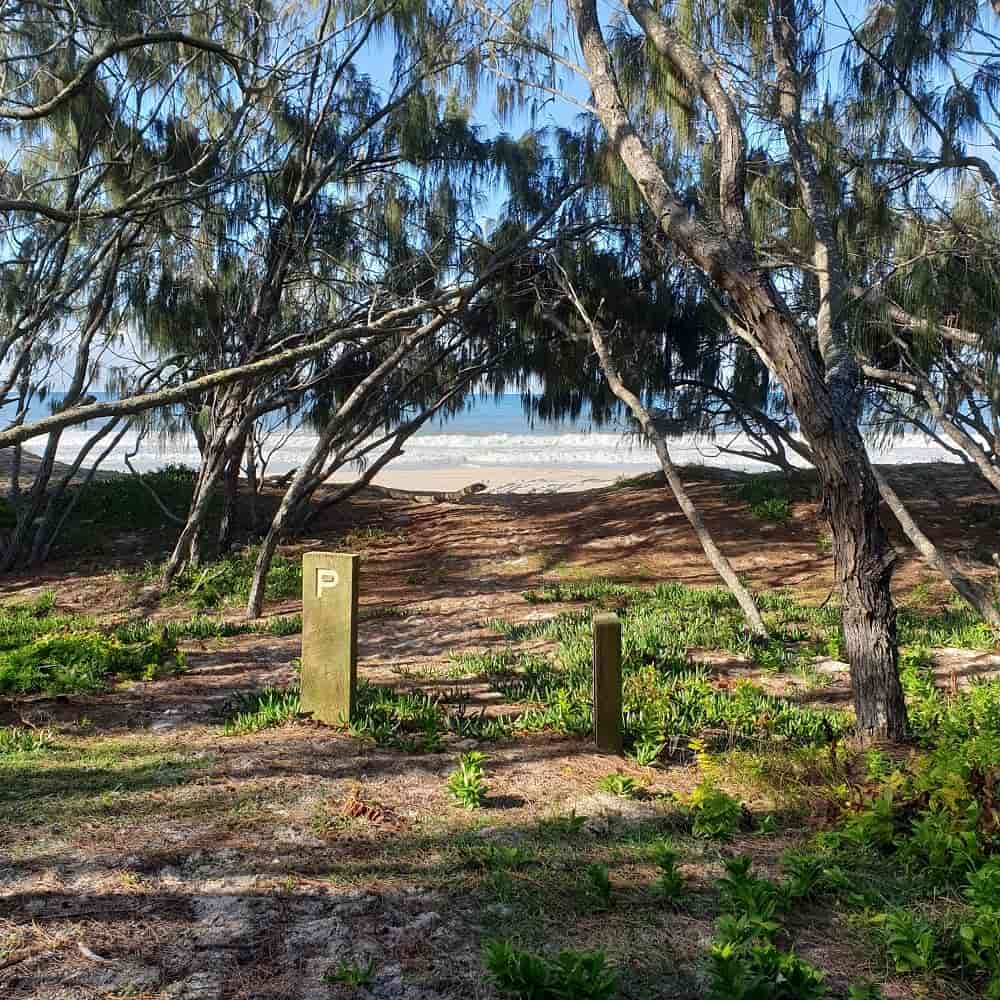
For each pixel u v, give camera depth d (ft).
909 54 26.00
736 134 19.42
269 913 11.92
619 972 10.53
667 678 24.80
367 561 47.78
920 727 20.10
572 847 14.23
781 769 16.71
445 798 16.38
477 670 27.04
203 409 42.98
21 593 41.37
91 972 10.48
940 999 10.12
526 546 49.34
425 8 36.63
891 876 13.15
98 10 30.94
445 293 37.68
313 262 42.80
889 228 27.48
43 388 46.47
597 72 21.74
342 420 37.58
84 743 19.53
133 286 42.32
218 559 46.88
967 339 25.75
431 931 11.52
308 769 17.71
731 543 47.93
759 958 9.97
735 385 45.19
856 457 18.99
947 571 27.78
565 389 46.62
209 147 33.71
